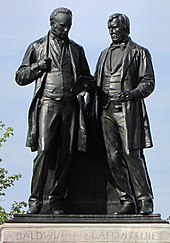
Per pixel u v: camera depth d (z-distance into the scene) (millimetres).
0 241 17250
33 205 17797
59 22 18344
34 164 17906
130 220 17484
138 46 18594
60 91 18125
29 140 18125
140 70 18484
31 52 18469
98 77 18516
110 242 17297
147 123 18250
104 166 18688
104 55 18594
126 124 18047
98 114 18453
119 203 18516
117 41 18578
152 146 18172
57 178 18188
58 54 18312
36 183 17828
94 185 18625
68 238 17281
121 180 18172
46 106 18094
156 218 17578
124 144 18062
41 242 17250
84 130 18234
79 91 18297
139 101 18234
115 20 18547
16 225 17297
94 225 17344
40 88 18156
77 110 18297
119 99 18078
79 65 18516
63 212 18047
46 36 18516
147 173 18438
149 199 18000
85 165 18672
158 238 17312
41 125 18031
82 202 18531
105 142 18344
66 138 18172
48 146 17906
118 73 18391
